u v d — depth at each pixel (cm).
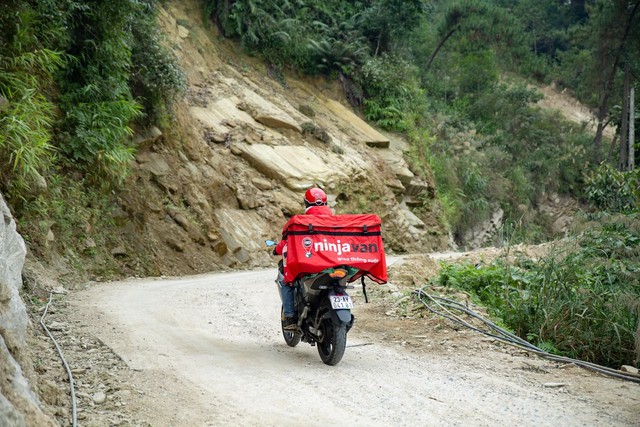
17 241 708
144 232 1792
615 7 5209
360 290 1246
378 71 3581
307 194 768
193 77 2731
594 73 5491
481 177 4341
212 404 569
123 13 1702
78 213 1548
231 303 1130
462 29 5988
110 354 714
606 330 913
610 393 642
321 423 529
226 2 3150
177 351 751
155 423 515
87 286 1318
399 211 3103
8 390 415
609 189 2030
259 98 2894
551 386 662
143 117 1988
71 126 1623
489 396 618
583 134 5900
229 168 2431
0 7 1339
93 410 535
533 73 7100
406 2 3775
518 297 1059
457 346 845
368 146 3284
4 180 1254
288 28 3281
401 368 721
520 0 8238
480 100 5491
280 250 787
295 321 773
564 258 1022
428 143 3925
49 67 1402
